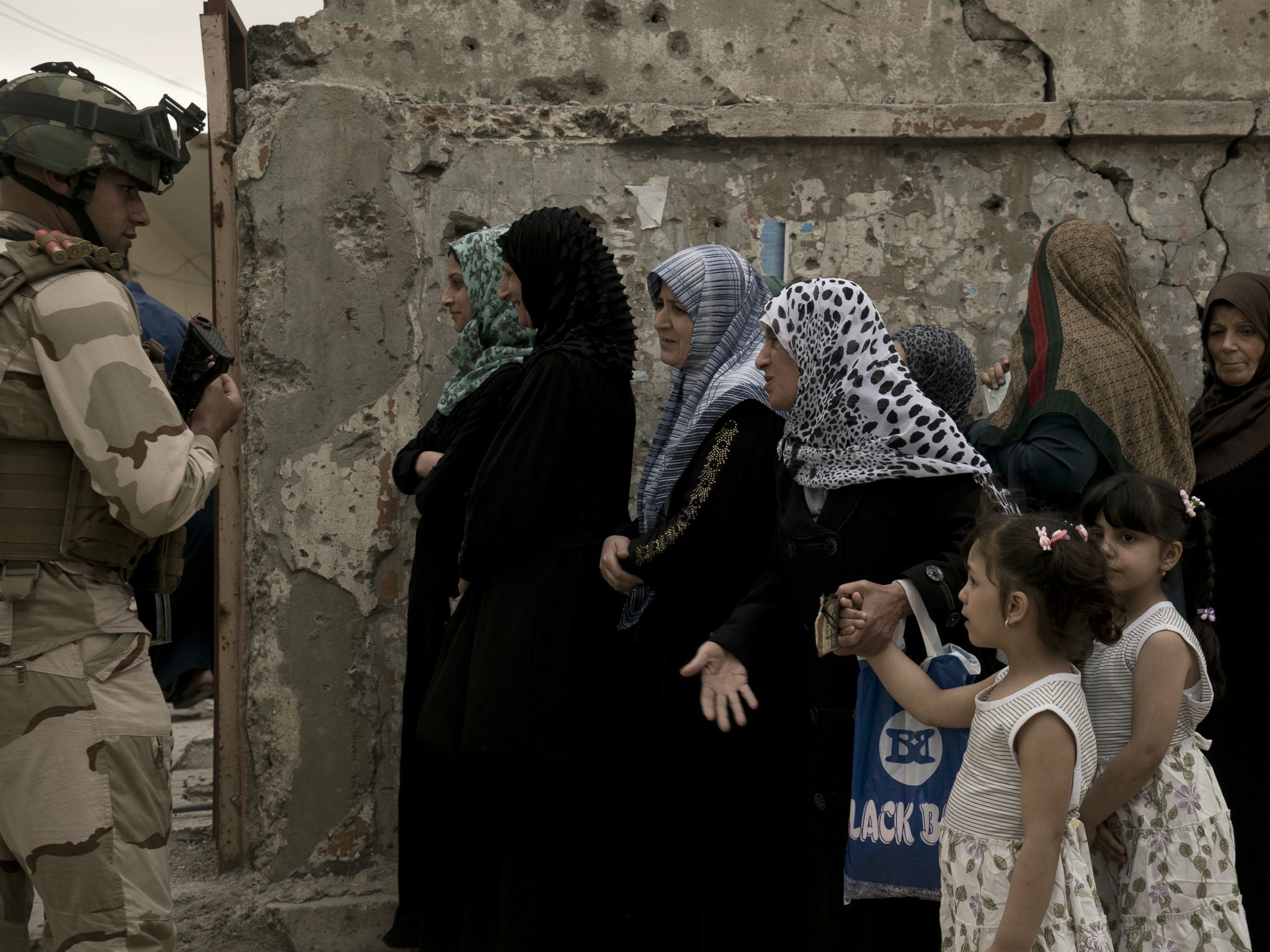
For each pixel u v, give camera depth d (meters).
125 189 2.09
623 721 2.54
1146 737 2.00
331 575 3.19
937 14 3.40
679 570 2.37
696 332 2.54
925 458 2.03
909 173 3.38
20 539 1.87
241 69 3.28
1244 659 2.73
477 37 3.32
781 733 2.29
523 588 2.46
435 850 2.75
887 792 1.93
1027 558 1.79
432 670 2.90
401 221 3.23
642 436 3.33
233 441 3.21
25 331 1.86
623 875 2.55
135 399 1.88
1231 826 2.10
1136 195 3.40
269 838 3.14
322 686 3.18
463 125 3.27
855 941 2.02
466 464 2.71
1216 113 3.35
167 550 2.13
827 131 3.30
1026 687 1.79
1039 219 3.40
